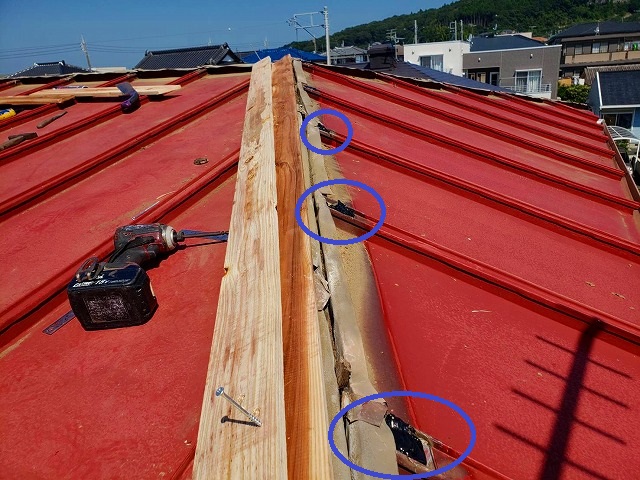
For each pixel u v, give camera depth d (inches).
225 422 42.0
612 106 948.6
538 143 178.4
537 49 1187.3
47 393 58.2
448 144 149.7
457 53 1262.3
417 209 103.0
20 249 86.9
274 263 63.1
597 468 52.4
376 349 62.7
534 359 67.9
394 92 209.6
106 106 171.2
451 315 73.2
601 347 73.3
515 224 108.6
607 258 103.0
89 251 83.5
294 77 173.2
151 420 53.5
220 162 112.8
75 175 112.6
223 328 54.7
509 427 55.9
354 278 75.8
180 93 186.1
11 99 175.9
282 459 37.4
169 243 78.0
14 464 50.2
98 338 66.2
